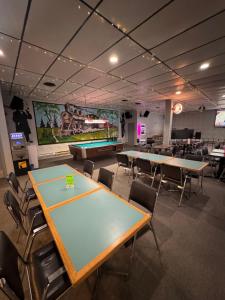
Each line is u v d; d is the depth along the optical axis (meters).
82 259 0.88
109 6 1.41
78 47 2.12
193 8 1.44
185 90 4.70
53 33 1.81
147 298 1.24
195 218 2.31
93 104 7.49
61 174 2.50
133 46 2.11
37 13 1.49
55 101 6.57
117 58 2.46
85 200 1.59
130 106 8.39
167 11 1.48
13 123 5.63
